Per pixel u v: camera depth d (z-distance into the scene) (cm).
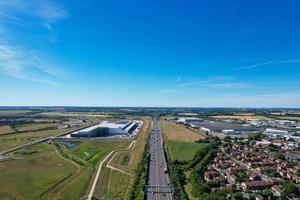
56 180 14025
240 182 13975
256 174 14938
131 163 17488
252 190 12950
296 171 15800
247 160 18512
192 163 16838
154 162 17825
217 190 12238
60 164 17350
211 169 16200
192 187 12875
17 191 12569
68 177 14538
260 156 19800
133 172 15400
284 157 19462
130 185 13188
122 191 12444
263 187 13125
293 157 19762
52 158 19062
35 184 13450
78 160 18388
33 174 15100
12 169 16150
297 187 12612
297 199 11812
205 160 17788
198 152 19850
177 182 13038
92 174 15062
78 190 12619
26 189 12800
